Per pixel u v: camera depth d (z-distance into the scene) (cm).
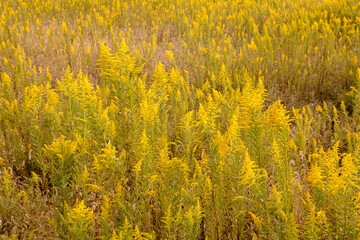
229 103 337
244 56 587
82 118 266
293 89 498
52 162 242
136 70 311
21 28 660
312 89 498
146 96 312
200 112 267
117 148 289
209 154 245
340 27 689
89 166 266
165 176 223
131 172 256
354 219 183
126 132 282
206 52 569
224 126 332
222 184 217
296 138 326
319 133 368
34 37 677
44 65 569
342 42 645
